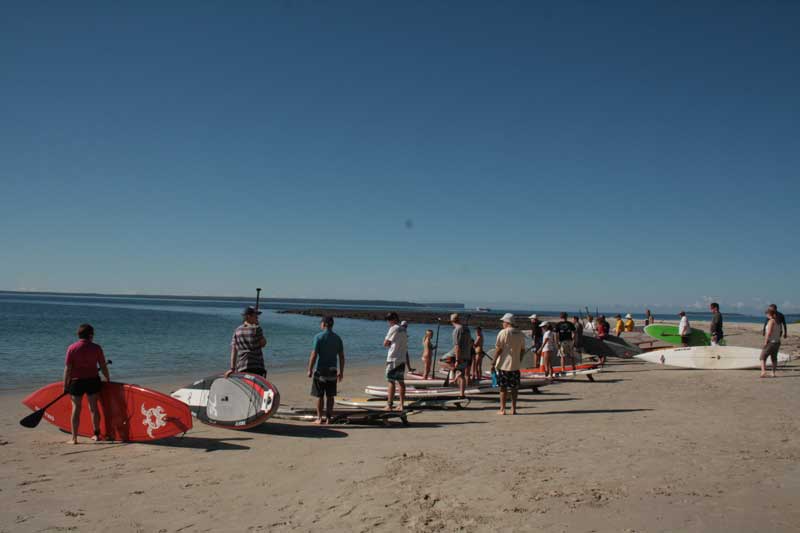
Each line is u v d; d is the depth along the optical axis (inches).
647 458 240.5
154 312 2920.8
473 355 511.2
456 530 163.9
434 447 272.8
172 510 187.0
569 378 565.6
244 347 335.0
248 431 321.7
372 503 189.8
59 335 1118.4
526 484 206.5
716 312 650.2
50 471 237.3
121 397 297.1
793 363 650.2
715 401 391.5
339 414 345.7
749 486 199.0
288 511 184.2
